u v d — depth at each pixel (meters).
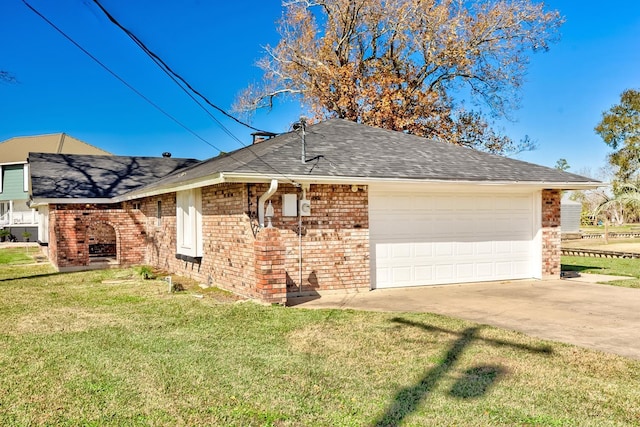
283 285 8.81
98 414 3.97
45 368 5.13
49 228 19.11
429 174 10.47
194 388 4.55
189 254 12.52
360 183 9.84
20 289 11.06
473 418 3.85
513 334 6.47
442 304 8.91
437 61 25.98
